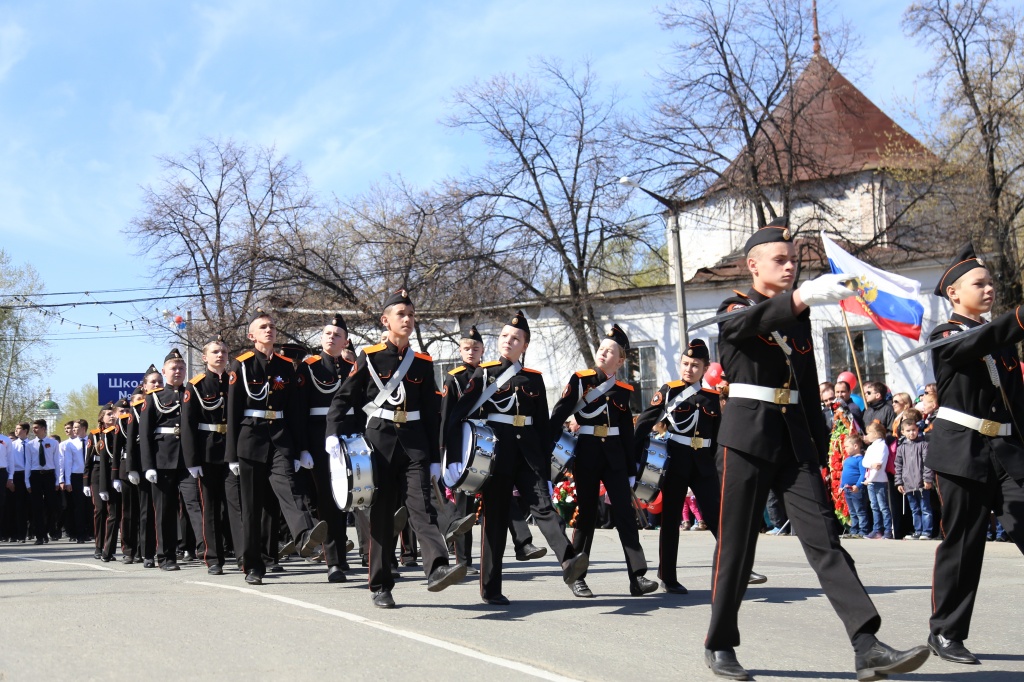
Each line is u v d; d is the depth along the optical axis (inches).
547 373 1245.7
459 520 348.8
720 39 1091.3
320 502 426.3
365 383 335.0
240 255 1264.8
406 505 331.0
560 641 274.4
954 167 1040.8
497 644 269.4
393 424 333.4
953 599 248.4
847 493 638.5
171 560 491.8
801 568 447.8
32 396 2258.9
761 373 224.2
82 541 830.5
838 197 1127.0
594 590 382.6
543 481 349.4
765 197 1093.1
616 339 374.6
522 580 422.9
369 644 268.7
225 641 274.1
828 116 1268.5
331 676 230.5
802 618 314.3
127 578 444.1
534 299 1216.8
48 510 858.8
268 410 417.1
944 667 242.7
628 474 374.6
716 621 227.8
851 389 744.3
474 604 344.2
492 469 332.5
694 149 1122.0
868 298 756.0
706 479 382.9
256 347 423.2
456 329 1239.5
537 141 1219.9
